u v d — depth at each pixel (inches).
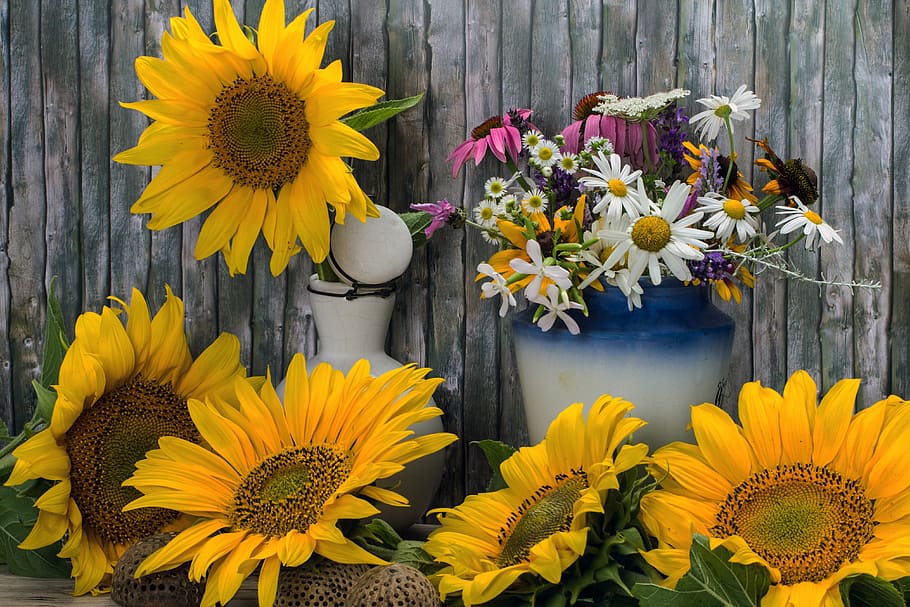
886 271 50.7
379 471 37.2
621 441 40.0
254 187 44.5
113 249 54.0
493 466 44.4
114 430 42.8
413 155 52.4
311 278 49.7
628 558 37.9
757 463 38.6
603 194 44.9
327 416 41.8
